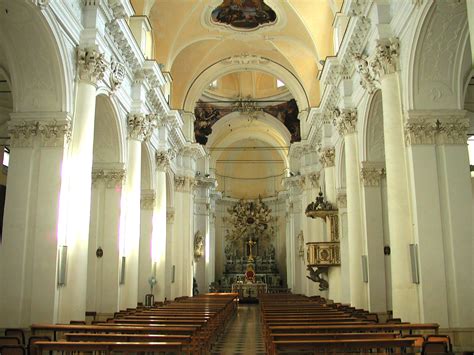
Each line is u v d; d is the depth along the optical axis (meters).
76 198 11.59
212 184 37.91
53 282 10.91
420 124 11.12
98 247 15.72
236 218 46.84
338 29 18.84
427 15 10.34
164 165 21.88
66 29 11.37
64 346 6.98
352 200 16.11
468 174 11.01
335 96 19.06
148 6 18.77
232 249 46.25
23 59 11.23
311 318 11.27
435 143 11.12
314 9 21.00
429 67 11.09
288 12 22.11
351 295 15.77
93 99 12.23
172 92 27.30
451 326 10.41
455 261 10.68
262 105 36.19
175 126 23.64
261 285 37.44
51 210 11.20
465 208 10.88
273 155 47.44
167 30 22.27
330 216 21.39
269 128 40.03
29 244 11.09
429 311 10.47
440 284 10.55
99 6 12.51
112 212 15.96
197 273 36.66
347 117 16.69
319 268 22.06
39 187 11.29
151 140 20.31
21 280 10.92
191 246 28.11
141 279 20.39
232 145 46.56
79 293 11.40
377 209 15.52
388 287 15.08
